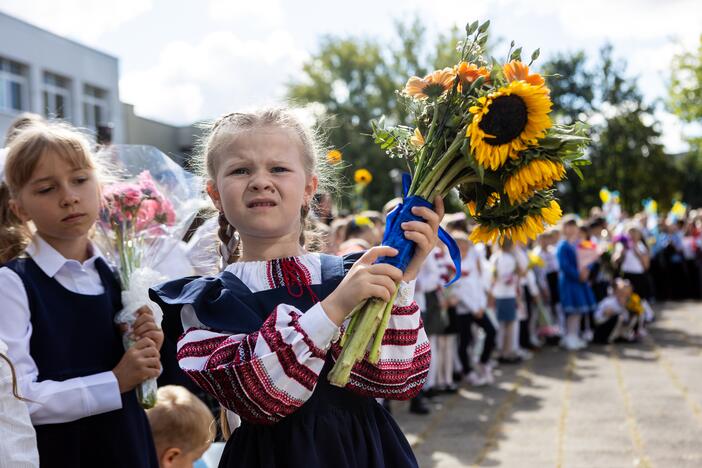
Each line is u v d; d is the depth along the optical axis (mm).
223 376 1440
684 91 19141
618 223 14297
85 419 2096
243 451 1582
